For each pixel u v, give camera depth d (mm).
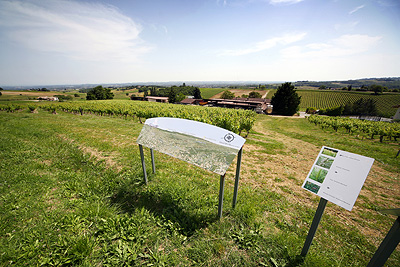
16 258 1979
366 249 2686
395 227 1479
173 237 2504
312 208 3748
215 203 3365
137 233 2412
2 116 15852
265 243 2500
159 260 2100
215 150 2639
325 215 3533
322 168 2020
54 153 5758
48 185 3732
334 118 26328
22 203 3051
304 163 6922
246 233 2654
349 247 2709
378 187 5191
